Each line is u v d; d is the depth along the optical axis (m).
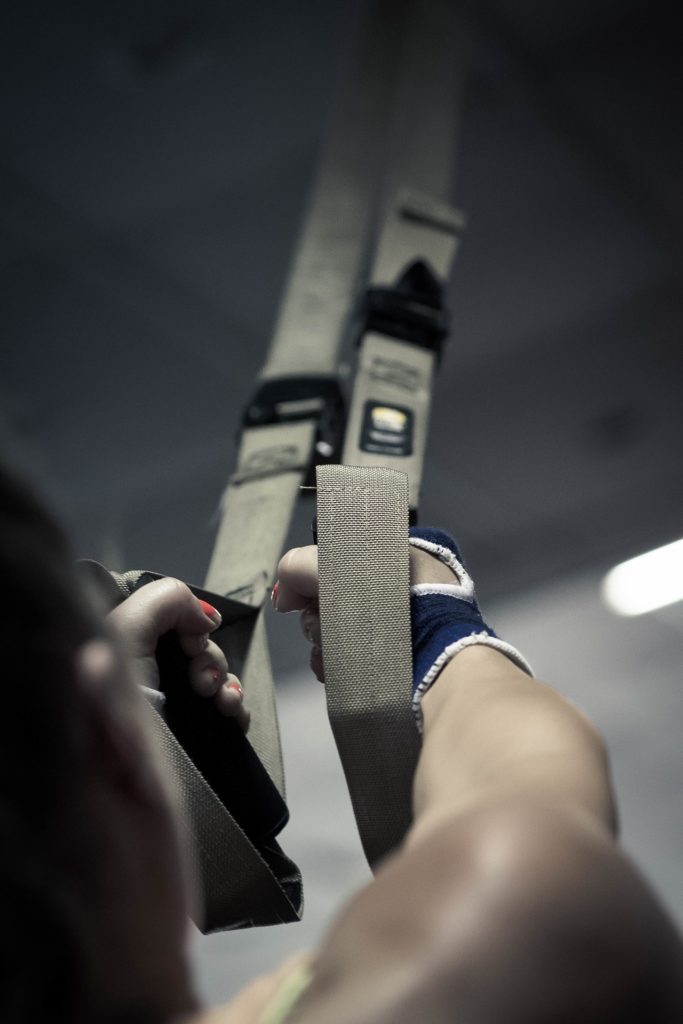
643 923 0.31
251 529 0.90
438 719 0.51
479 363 3.60
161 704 0.64
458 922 0.30
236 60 2.66
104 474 4.05
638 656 4.95
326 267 1.18
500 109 2.78
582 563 4.54
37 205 3.09
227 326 3.50
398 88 1.42
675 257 3.19
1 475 0.32
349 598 0.61
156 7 2.54
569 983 0.30
